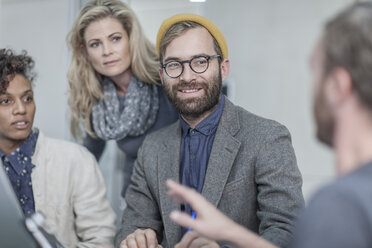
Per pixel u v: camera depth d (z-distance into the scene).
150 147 1.26
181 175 1.18
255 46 2.66
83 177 1.34
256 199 1.10
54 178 1.30
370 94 0.45
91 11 1.55
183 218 0.62
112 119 1.68
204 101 1.12
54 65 2.30
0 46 2.36
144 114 1.63
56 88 2.30
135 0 2.27
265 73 2.65
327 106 0.49
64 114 2.28
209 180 1.10
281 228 0.97
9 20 2.38
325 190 0.45
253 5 2.63
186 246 0.85
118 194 1.96
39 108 2.31
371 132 0.46
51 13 2.30
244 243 0.63
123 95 1.71
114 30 1.56
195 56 1.10
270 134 1.08
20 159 1.26
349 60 0.46
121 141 1.71
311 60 0.52
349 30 0.46
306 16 2.54
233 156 1.10
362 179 0.44
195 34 1.11
